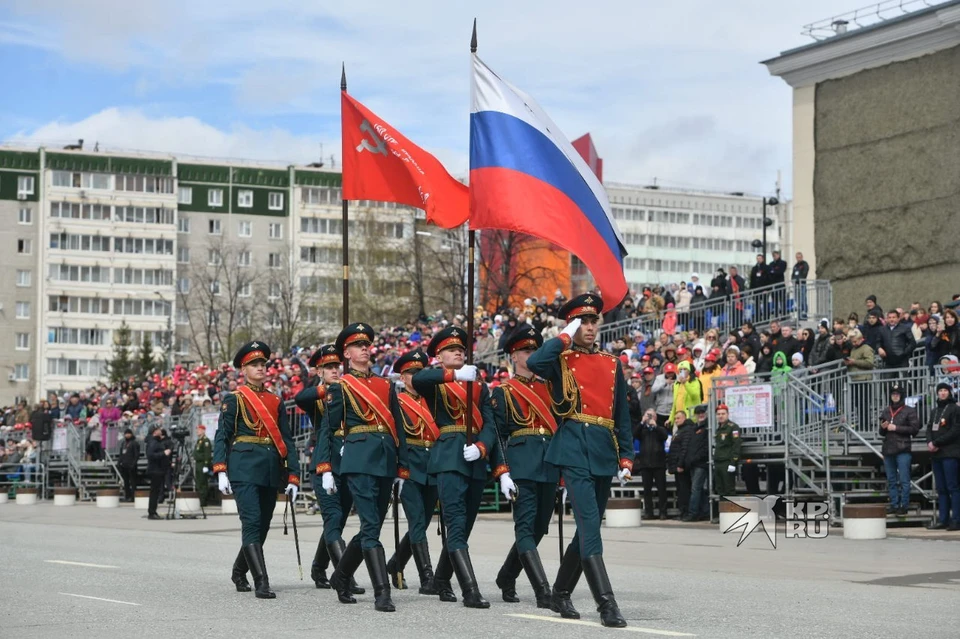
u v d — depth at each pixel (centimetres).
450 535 1350
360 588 1467
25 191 11762
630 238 14012
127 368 10512
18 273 11756
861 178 4206
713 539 2212
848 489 2567
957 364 2409
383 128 1645
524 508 1332
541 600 1307
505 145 1477
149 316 11969
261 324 11412
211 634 1135
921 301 4003
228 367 5019
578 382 1223
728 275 3869
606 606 1167
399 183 1648
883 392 2511
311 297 10869
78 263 11806
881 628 1152
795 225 4450
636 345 3638
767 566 1756
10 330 11719
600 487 1248
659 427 2755
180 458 3803
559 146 1502
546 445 1323
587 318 1244
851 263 4234
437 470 1360
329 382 1595
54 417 5034
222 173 12381
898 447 2352
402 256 9231
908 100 4056
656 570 1714
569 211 1467
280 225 12506
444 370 1339
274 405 1489
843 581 1565
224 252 11656
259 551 1443
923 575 1627
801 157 4425
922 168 4009
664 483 2767
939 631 1133
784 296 3697
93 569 1780
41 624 1210
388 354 4203
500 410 1346
